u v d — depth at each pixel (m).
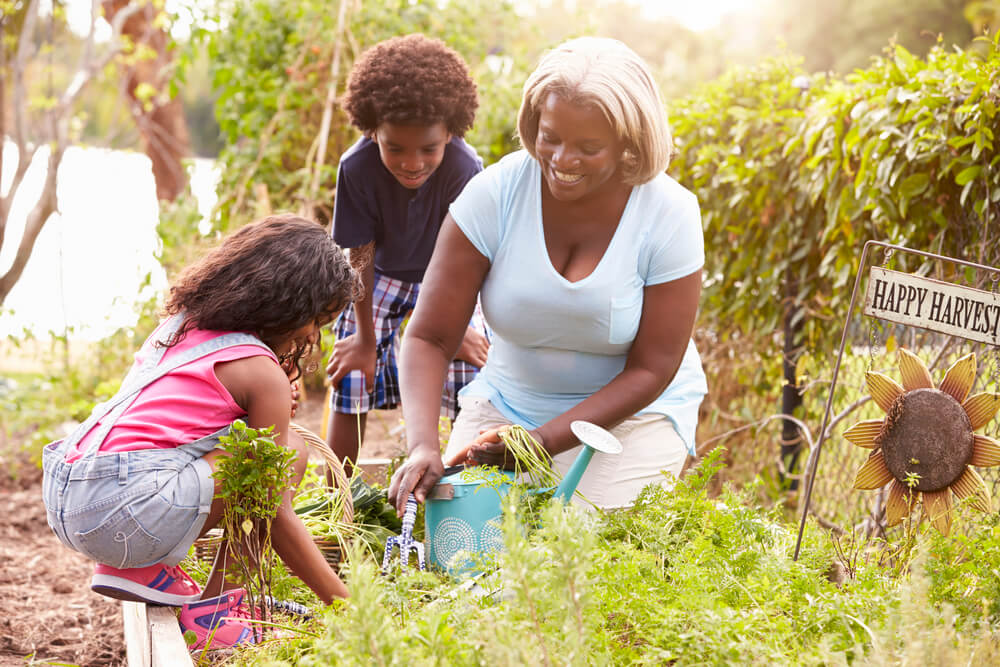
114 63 9.62
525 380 2.80
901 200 3.27
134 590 2.27
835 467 3.92
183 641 2.10
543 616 1.77
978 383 3.08
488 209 2.60
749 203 4.14
